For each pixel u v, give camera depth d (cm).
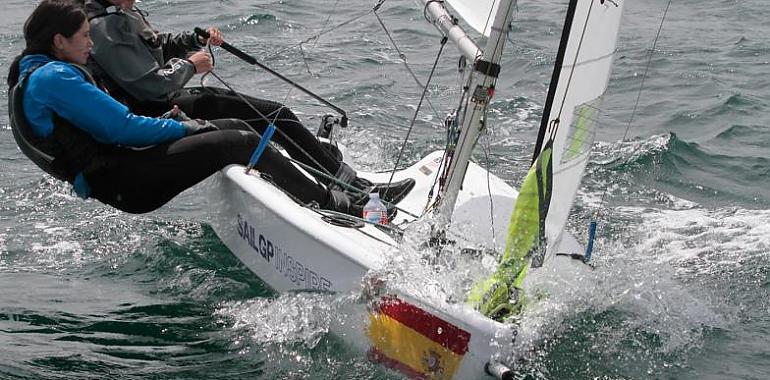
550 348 333
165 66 392
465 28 791
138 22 384
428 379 307
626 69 755
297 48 791
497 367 292
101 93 347
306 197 380
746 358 342
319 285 343
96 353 342
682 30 891
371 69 736
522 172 533
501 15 314
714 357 342
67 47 348
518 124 619
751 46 826
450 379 302
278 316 354
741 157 556
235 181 369
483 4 374
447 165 362
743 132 600
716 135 595
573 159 318
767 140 586
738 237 445
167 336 355
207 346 347
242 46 795
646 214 477
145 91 378
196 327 362
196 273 409
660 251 429
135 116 354
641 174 528
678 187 514
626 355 339
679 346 346
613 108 656
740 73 745
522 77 730
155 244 438
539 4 987
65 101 340
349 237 338
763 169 536
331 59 760
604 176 527
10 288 394
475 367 297
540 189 312
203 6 935
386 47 804
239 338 353
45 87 338
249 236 387
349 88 682
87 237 447
